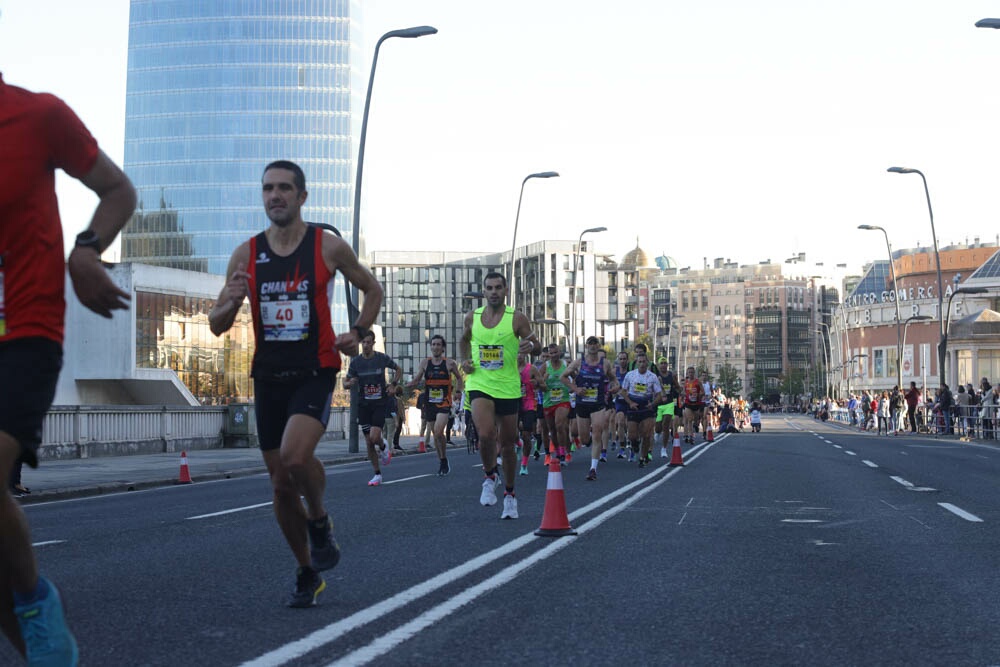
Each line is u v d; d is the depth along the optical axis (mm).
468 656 5023
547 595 6707
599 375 17875
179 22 133125
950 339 88062
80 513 12953
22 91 3592
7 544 3471
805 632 5703
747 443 34844
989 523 11039
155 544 9445
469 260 187875
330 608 6199
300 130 132125
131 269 51062
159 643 5238
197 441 31906
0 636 5301
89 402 51719
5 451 3424
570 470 20000
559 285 162875
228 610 6141
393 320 186375
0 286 3533
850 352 124375
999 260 107062
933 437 45250
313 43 132500
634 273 165750
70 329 51062
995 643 5480
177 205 132750
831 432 56031
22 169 3498
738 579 7426
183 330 54656
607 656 5090
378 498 14180
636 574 7590
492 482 12742
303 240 5820
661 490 15172
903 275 141000
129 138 133625
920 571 7859
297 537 6098
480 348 11289
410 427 52781
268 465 5953
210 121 132625
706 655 5145
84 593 6781
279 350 5746
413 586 6992
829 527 10617
